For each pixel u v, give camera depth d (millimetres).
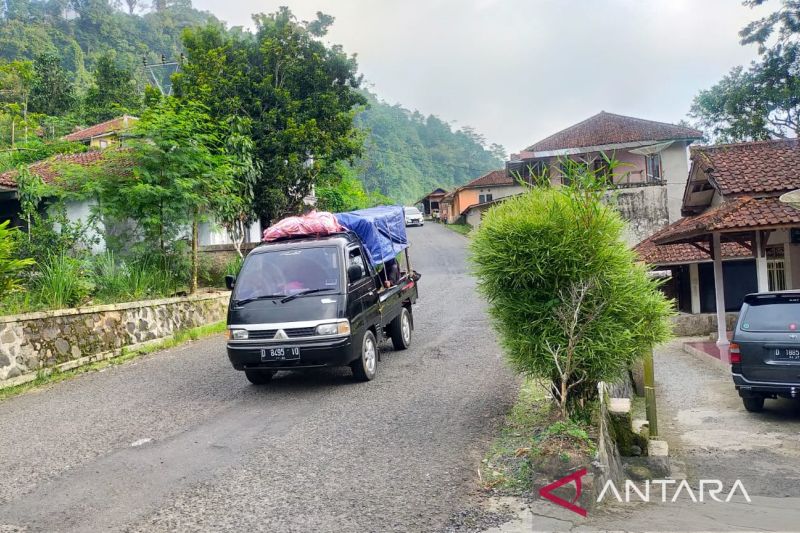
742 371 8523
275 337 8406
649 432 6648
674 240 15156
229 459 6008
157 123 13781
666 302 6230
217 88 21750
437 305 18297
